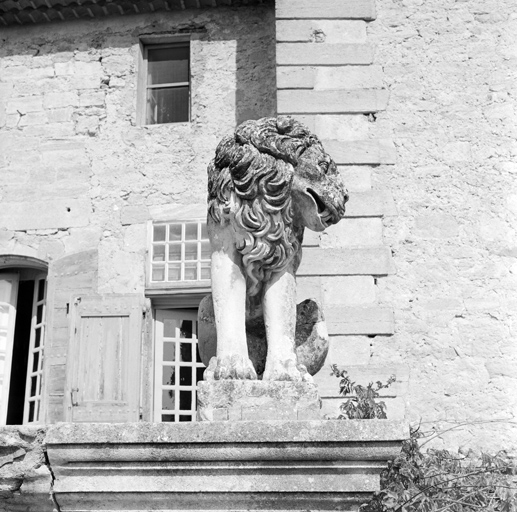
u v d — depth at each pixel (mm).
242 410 3373
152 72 12156
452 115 8984
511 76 9094
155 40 12055
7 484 3174
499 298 8336
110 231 11211
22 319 11727
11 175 11539
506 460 5582
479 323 8266
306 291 8344
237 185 3586
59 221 11312
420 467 4344
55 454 3127
